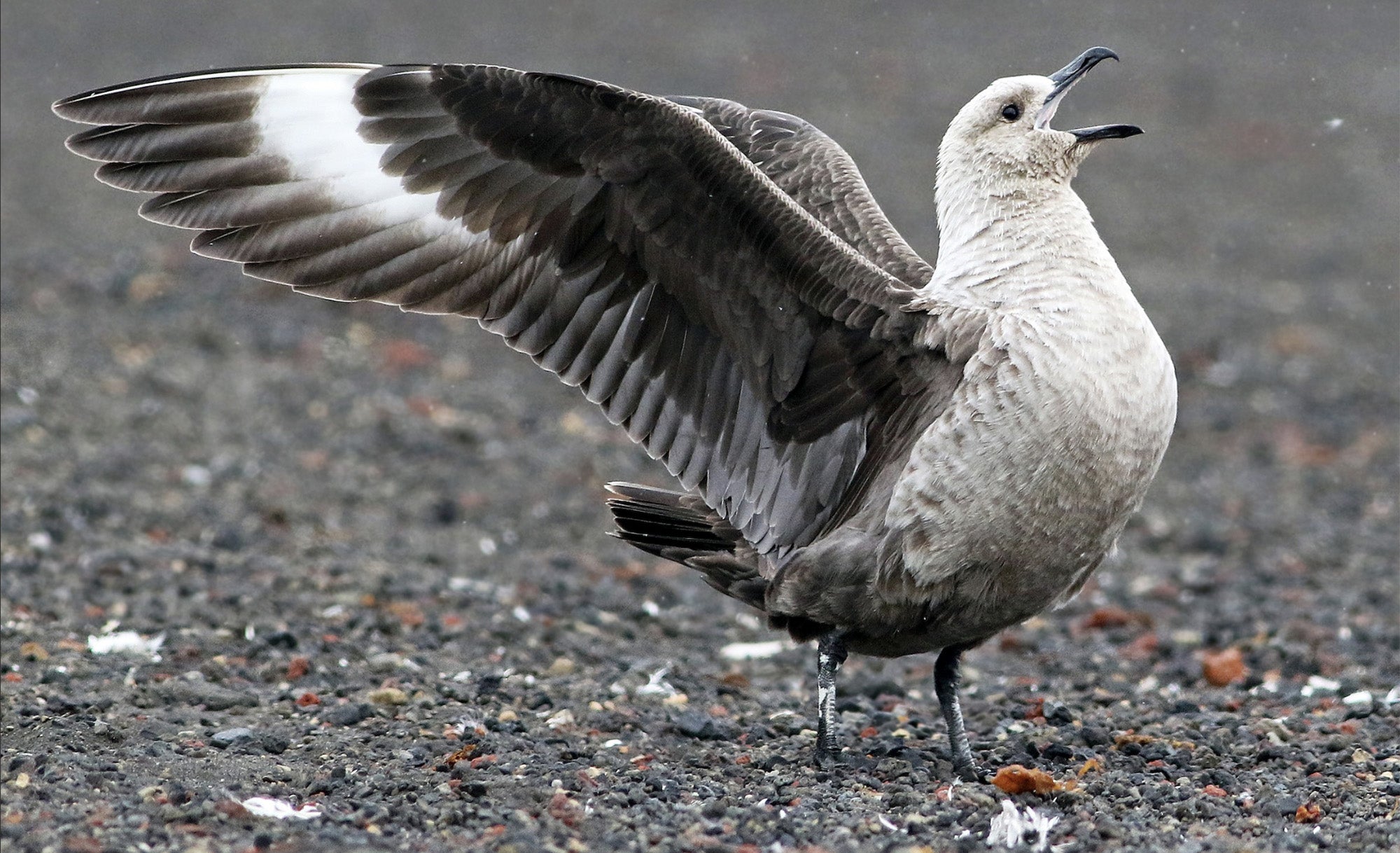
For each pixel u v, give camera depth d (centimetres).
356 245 1072
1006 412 1016
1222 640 1480
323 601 1478
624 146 1020
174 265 2816
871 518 1066
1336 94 4191
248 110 1059
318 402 2192
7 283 2602
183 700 1179
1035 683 1373
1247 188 3647
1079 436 1016
